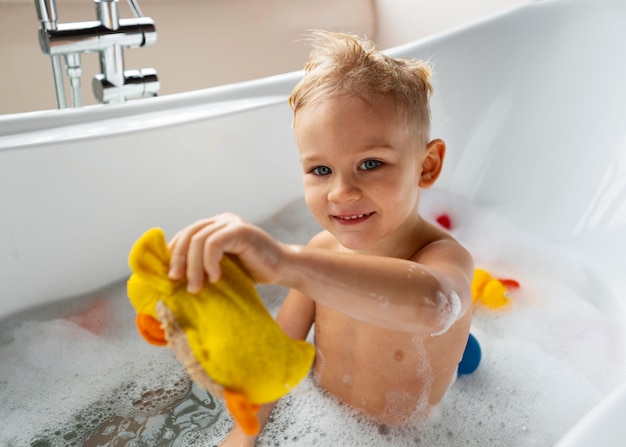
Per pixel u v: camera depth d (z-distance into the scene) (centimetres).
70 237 113
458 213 150
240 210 132
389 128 73
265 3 206
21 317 112
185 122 119
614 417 53
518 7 155
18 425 98
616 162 138
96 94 126
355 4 222
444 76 149
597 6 148
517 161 149
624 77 142
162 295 54
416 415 92
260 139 129
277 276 57
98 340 113
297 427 93
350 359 90
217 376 53
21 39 171
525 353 110
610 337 116
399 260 65
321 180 75
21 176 105
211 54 200
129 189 116
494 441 93
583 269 134
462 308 74
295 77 137
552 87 149
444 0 206
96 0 118
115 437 95
